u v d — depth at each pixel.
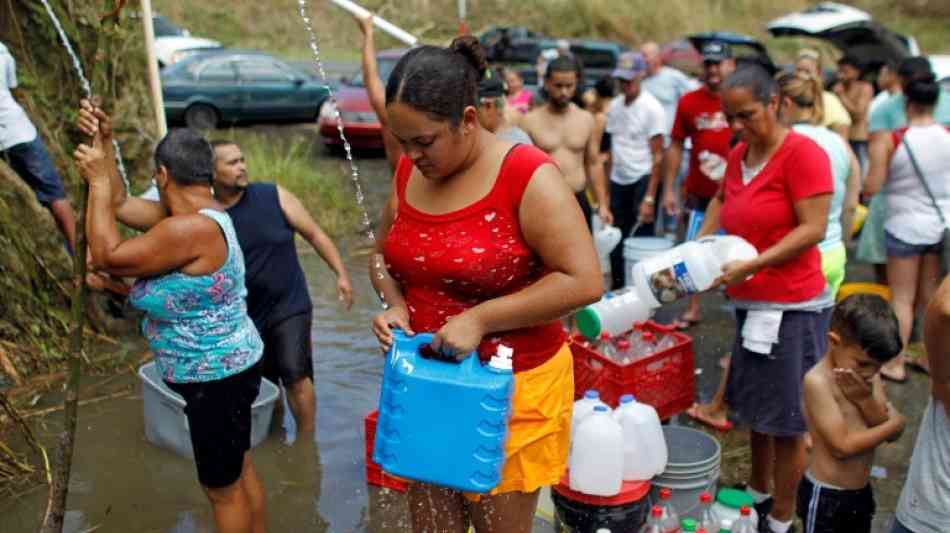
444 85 2.24
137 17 6.56
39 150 5.33
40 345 5.40
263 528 3.73
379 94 4.88
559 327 2.59
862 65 9.21
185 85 15.00
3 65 5.18
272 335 4.64
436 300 2.53
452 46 3.23
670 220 8.55
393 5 14.05
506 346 2.48
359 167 13.16
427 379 2.36
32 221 5.55
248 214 4.51
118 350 5.71
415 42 4.95
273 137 14.97
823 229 3.75
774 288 3.85
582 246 2.35
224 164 4.40
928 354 2.76
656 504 3.91
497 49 16.48
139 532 3.92
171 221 3.25
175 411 4.45
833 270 4.46
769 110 3.79
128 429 4.79
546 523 3.81
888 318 3.28
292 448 4.63
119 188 3.63
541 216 2.34
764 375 3.91
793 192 3.80
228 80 15.31
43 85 6.18
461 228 2.41
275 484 4.29
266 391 4.70
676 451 4.02
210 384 3.39
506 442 2.46
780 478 3.96
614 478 3.62
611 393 4.33
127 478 4.32
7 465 4.34
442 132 2.27
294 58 21.94
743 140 4.10
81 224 3.23
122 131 6.50
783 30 13.62
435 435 2.37
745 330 3.93
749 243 3.99
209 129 14.98
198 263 3.29
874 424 3.42
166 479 4.33
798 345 3.86
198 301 3.32
